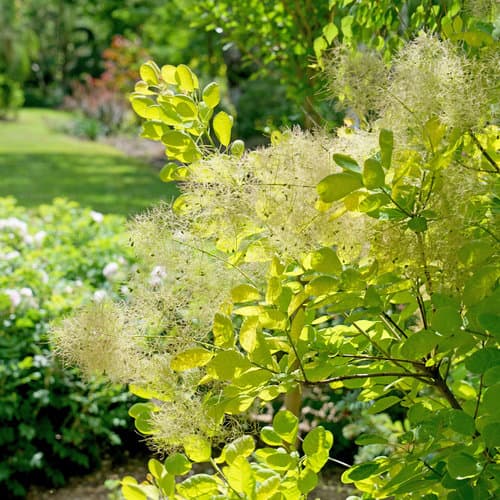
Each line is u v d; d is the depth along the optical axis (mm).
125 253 5234
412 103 1251
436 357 1364
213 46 11703
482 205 1387
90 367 1399
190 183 1377
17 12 31859
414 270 1313
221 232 1379
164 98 1485
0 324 4238
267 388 1345
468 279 1273
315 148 1329
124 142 19953
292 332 1304
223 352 1241
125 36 22094
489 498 1228
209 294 1364
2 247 5469
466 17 1671
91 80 25531
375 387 1711
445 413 1350
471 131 1296
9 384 4098
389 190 1263
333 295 1329
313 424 4250
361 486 1544
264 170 1306
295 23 3367
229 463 1311
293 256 1325
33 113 27875
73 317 1429
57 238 6105
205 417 1376
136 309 1402
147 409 1516
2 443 4102
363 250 1364
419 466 1350
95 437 4535
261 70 4535
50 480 4348
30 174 14047
